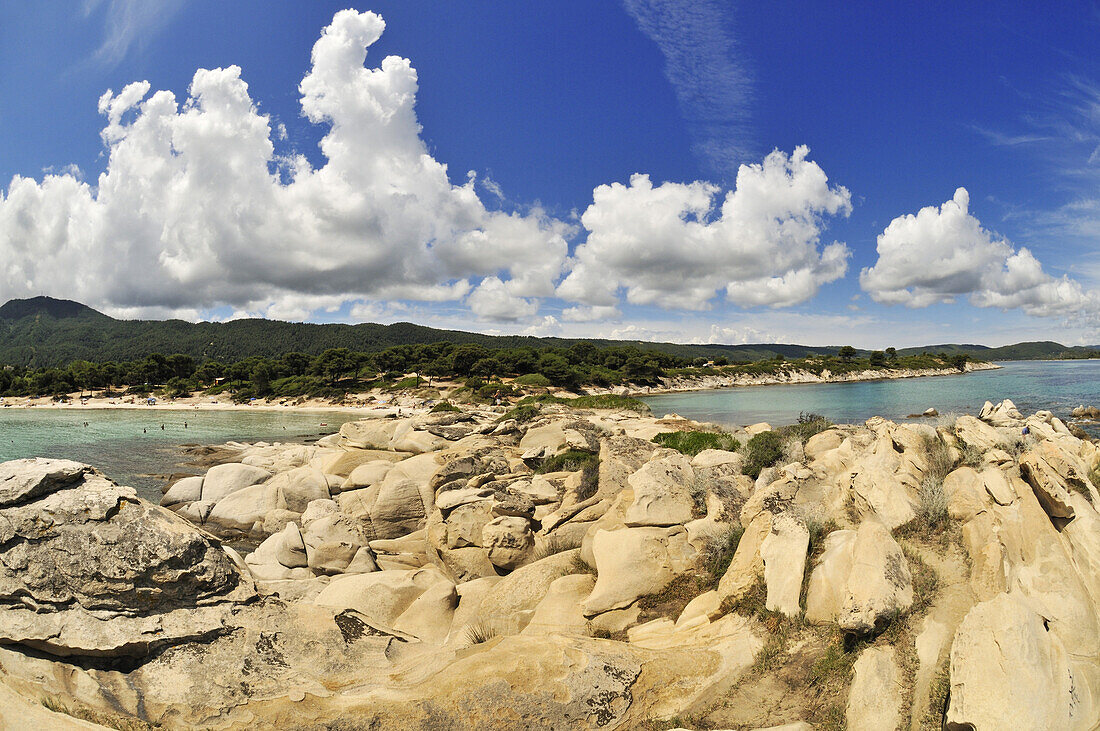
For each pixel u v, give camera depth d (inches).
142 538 442.9
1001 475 493.7
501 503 788.0
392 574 645.9
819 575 434.0
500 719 344.5
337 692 398.9
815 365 7534.5
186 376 6535.4
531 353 6850.4
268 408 4790.8
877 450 634.2
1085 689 303.7
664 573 548.1
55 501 445.4
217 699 381.4
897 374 7244.1
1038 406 2378.2
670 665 388.5
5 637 391.9
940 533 475.2
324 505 921.5
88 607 415.2
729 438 1114.1
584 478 857.5
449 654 432.8
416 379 5654.5
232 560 509.0
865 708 321.7
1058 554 387.2
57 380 5915.4
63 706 363.3
